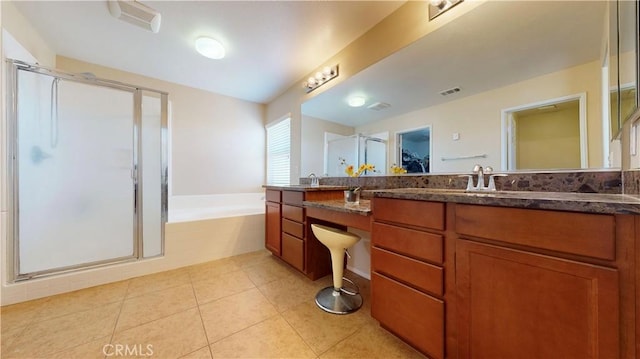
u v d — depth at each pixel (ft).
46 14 6.30
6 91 5.69
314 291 6.11
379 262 4.31
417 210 3.70
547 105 4.11
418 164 6.00
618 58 3.40
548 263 2.50
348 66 7.70
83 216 6.73
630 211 2.04
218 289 6.19
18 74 5.88
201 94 11.60
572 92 3.89
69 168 6.59
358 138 7.54
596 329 2.24
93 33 7.15
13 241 5.71
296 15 6.33
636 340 2.10
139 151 7.52
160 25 6.76
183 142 11.13
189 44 7.73
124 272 6.83
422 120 5.87
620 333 2.15
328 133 8.71
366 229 4.80
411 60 5.91
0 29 5.54
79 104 6.78
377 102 6.86
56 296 5.79
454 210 3.28
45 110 6.30
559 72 4.00
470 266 3.11
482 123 4.84
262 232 9.80
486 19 4.65
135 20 6.34
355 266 7.43
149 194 7.63
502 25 4.50
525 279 2.66
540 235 2.55
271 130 13.15
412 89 5.99
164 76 10.12
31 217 6.02
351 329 4.53
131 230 7.32
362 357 3.82
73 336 4.27
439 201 3.42
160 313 5.04
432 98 5.65
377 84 6.79
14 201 5.75
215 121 12.05
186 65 9.15
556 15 4.02
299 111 10.44
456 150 5.27
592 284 2.26
